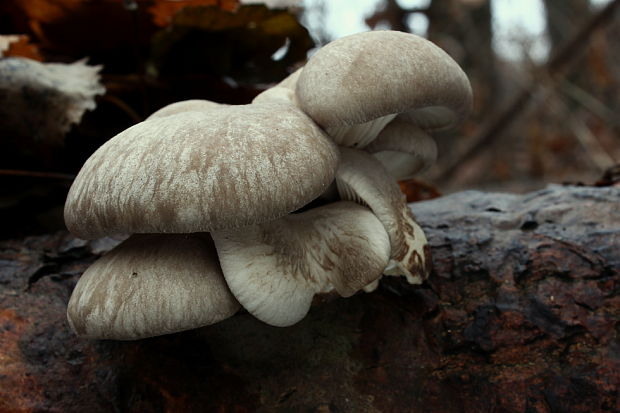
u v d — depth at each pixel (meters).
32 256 0.30
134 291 0.24
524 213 0.30
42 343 0.26
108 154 0.24
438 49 0.26
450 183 1.11
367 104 0.24
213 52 0.44
